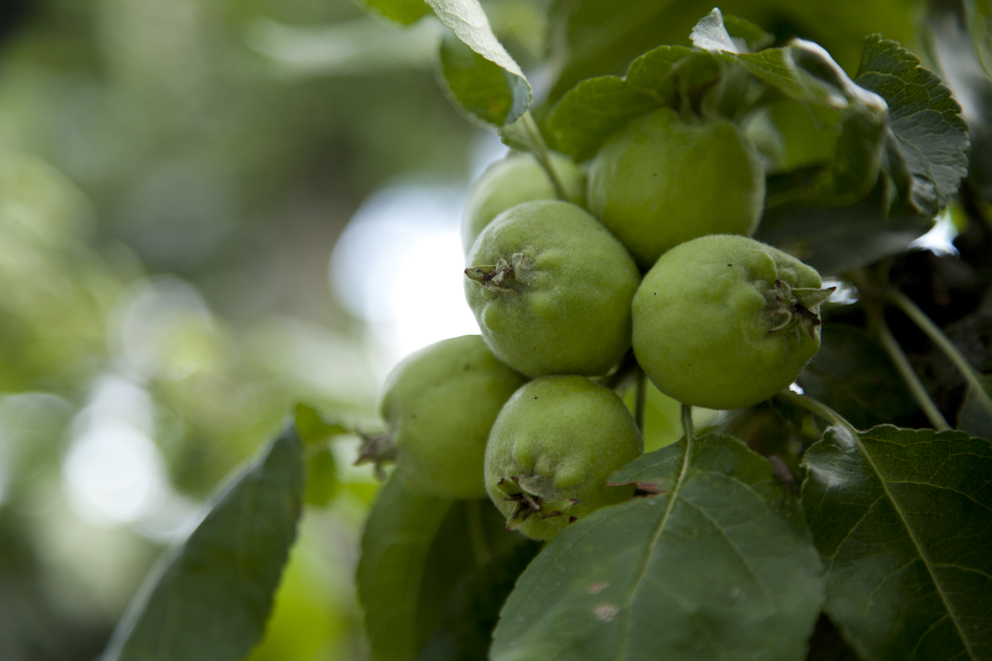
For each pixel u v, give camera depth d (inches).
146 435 39.7
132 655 17.6
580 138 17.2
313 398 33.3
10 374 40.0
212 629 17.6
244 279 78.6
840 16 19.3
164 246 78.6
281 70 23.9
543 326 16.1
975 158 17.9
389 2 18.3
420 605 18.7
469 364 17.2
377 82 66.7
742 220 16.5
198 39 70.1
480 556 18.7
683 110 16.6
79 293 41.3
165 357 40.9
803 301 15.6
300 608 26.1
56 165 77.2
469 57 17.5
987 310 17.4
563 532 15.5
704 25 15.7
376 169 77.2
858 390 17.1
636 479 15.6
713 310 15.6
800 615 14.7
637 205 16.5
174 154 79.0
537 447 15.8
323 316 77.9
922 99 15.9
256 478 18.0
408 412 17.1
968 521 15.4
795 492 16.2
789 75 15.5
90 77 76.5
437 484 17.3
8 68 73.6
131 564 44.8
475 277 16.1
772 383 15.7
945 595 15.2
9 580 42.5
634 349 16.0
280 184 79.0
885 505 15.5
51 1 70.7
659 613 14.8
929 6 18.8
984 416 16.7
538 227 16.3
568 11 20.3
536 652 14.8
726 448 15.6
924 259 17.8
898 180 16.1
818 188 17.7
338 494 19.7
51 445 41.1
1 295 39.3
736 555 15.0
